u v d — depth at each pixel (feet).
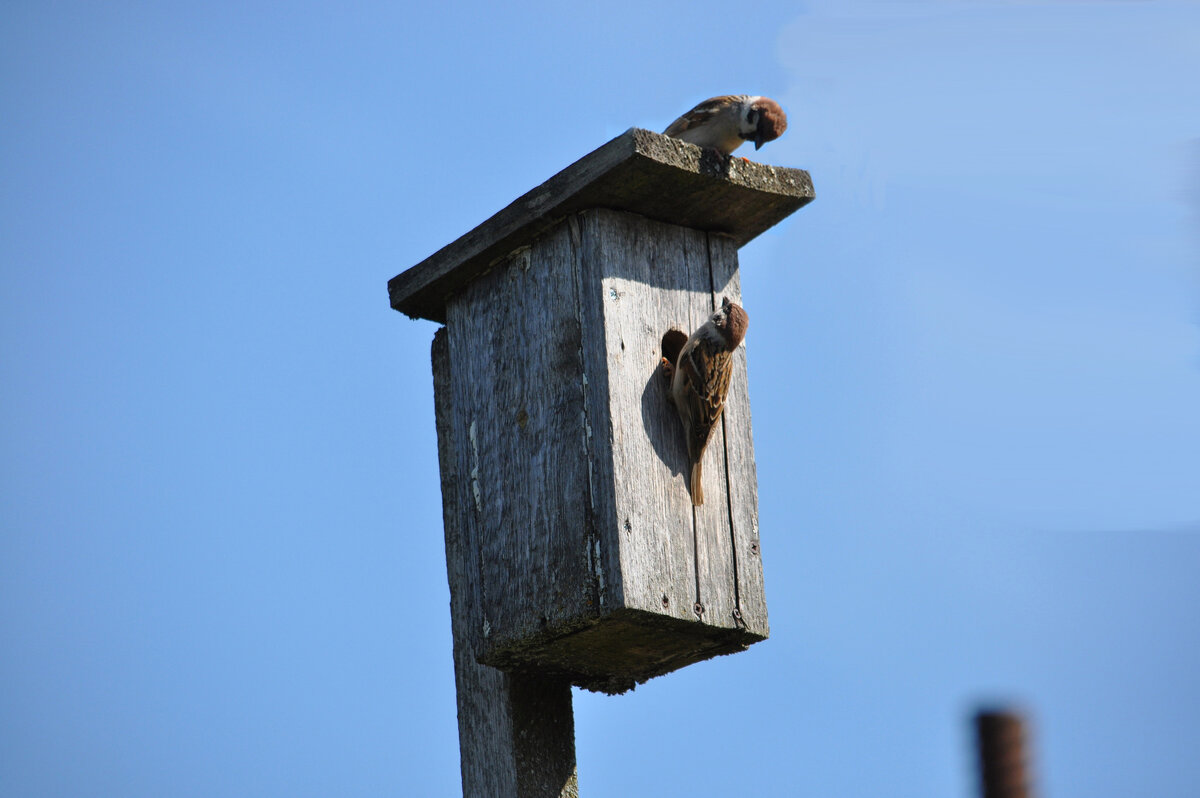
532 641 33.17
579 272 34.22
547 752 34.60
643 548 32.45
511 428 34.78
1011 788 15.35
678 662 35.06
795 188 35.63
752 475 35.24
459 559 36.14
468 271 36.35
